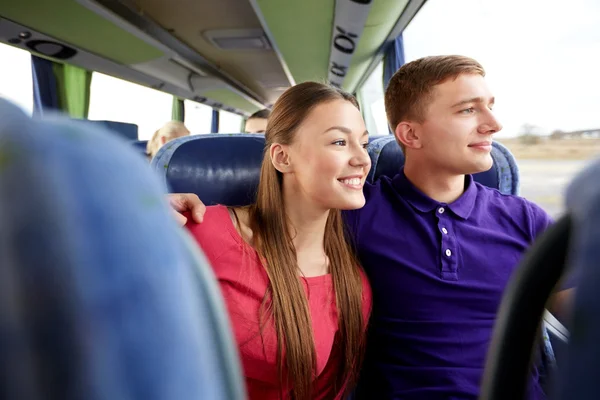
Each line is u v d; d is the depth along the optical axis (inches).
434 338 40.3
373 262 43.0
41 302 7.3
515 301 14.4
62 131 8.3
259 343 32.6
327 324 35.5
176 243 9.0
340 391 38.4
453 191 44.7
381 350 43.6
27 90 179.6
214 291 10.7
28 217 7.4
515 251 42.7
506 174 51.2
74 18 143.8
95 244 7.7
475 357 39.7
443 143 41.3
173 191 46.3
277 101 36.0
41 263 7.3
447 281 40.7
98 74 214.8
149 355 8.0
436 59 42.0
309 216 35.7
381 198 46.0
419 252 41.9
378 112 201.2
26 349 7.3
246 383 34.8
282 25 169.0
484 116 40.4
